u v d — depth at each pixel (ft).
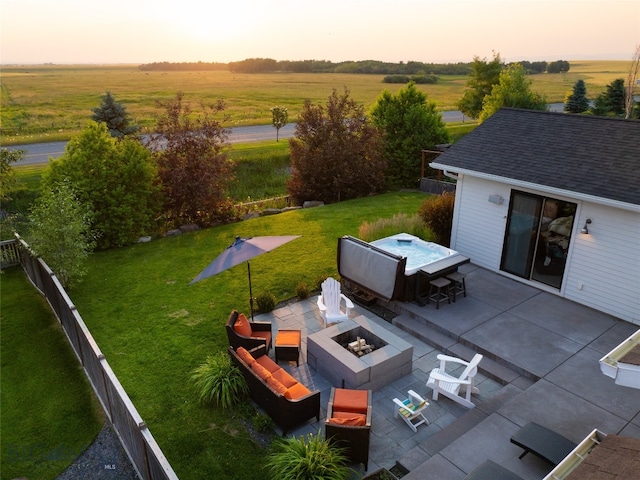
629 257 32.35
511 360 28.66
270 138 135.95
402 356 27.63
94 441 24.21
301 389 24.94
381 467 21.52
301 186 71.56
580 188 33.35
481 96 146.10
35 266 41.09
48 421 25.75
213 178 58.29
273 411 23.68
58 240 39.11
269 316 35.63
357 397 23.58
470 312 34.58
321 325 34.32
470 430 22.94
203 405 25.98
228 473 21.34
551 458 19.36
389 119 79.05
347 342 30.09
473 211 42.47
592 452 15.46
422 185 76.33
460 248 44.62
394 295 34.53
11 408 26.86
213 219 60.39
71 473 22.13
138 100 237.45
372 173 73.15
